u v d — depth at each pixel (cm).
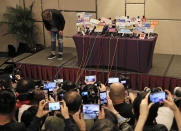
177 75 577
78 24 644
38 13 841
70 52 779
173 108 198
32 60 718
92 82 422
